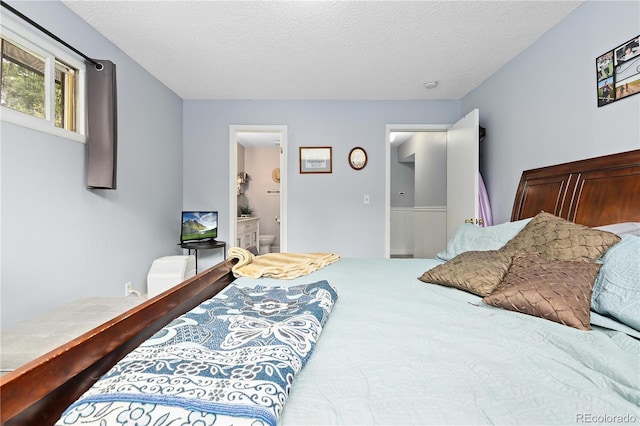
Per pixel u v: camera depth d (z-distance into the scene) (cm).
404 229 702
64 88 211
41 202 188
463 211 330
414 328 101
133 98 282
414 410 60
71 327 158
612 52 179
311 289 132
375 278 177
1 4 153
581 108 202
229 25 226
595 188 184
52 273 195
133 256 284
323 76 316
